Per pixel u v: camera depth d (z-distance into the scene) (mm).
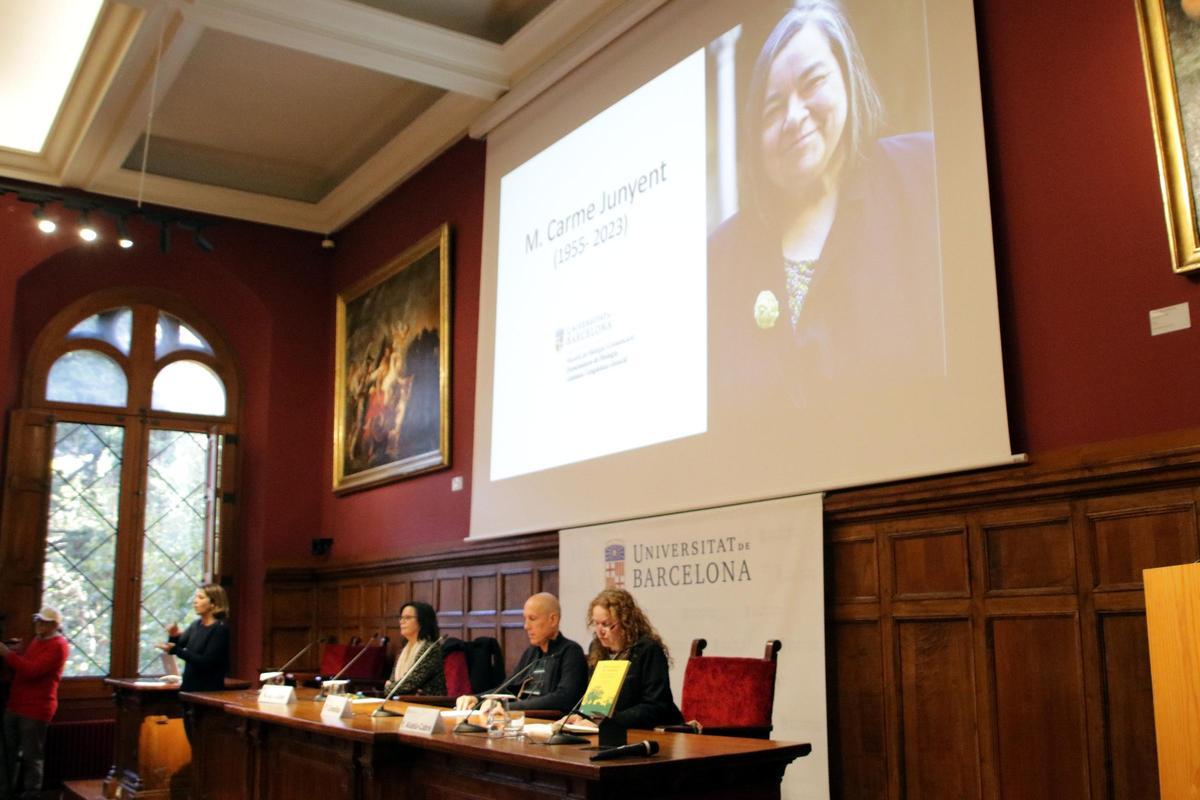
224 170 12062
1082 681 4758
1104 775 4613
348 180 11820
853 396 5895
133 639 11484
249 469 12305
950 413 5383
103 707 11180
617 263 7906
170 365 12258
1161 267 4758
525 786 3906
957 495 5320
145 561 11734
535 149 9070
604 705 4008
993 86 5543
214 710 7012
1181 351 4645
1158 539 4578
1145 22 4840
